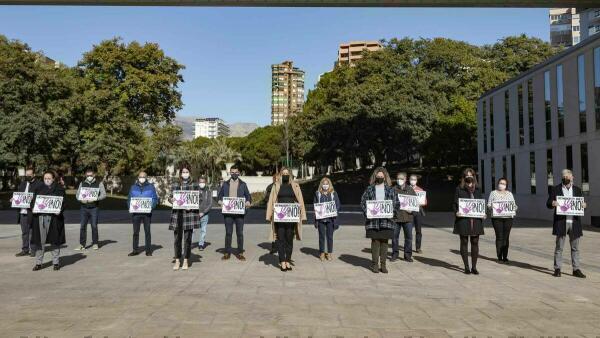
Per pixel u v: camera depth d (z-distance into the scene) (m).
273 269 10.06
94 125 46.25
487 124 35.16
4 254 12.58
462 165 63.53
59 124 41.38
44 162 38.25
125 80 50.06
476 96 56.44
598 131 21.78
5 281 8.79
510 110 31.11
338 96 62.12
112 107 46.12
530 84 28.41
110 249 13.52
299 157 88.38
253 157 99.44
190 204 9.90
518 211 29.83
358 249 13.44
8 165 37.75
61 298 7.36
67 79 44.12
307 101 88.31
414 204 11.23
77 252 12.86
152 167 70.88
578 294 7.82
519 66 59.84
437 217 28.39
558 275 9.43
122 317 6.23
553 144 25.72
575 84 23.64
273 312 6.49
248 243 15.06
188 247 10.07
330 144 56.50
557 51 59.88
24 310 6.61
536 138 27.62
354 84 60.88
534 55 58.72
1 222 23.95
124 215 31.06
